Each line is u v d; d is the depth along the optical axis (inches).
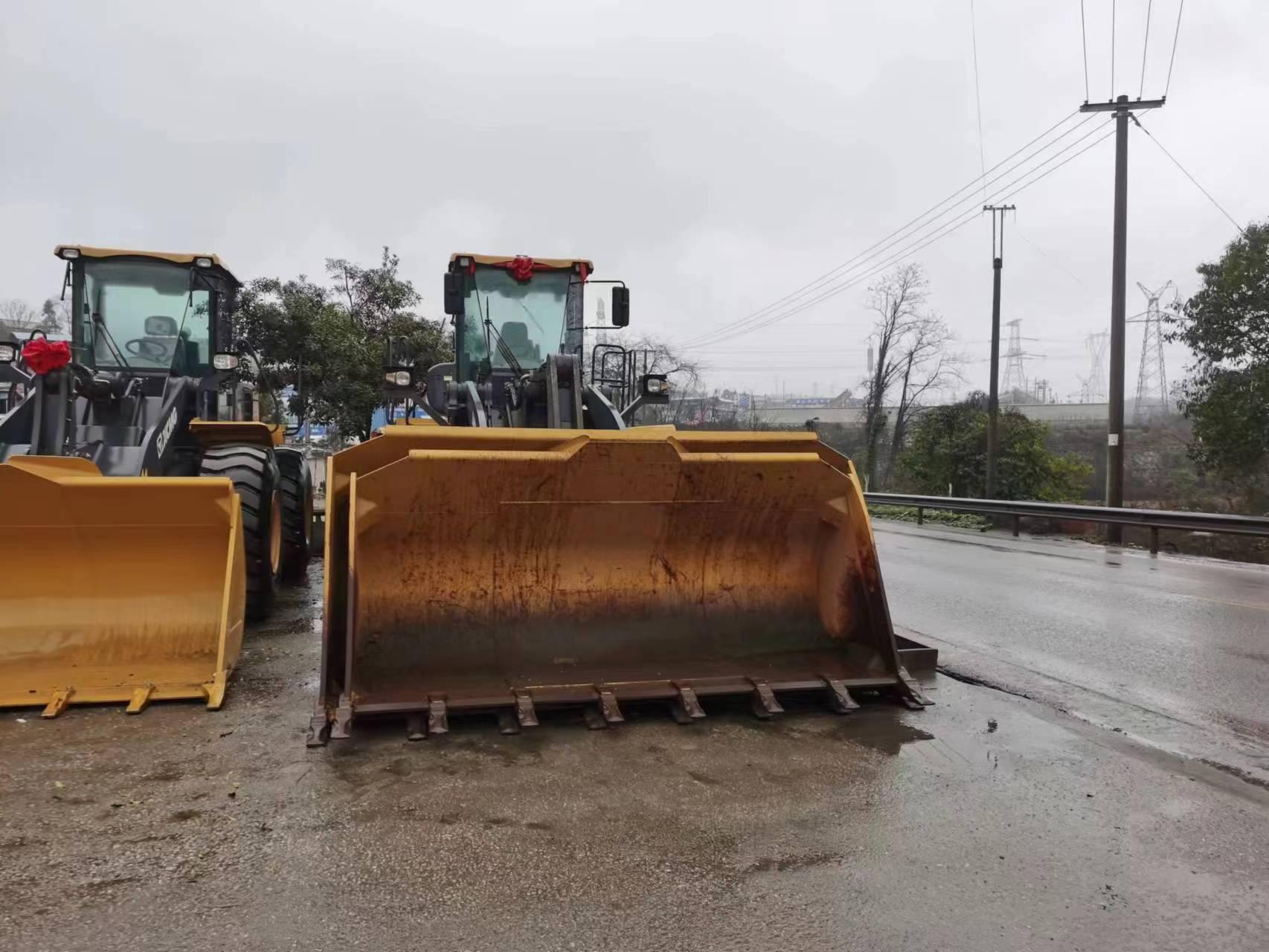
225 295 340.5
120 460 259.1
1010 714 194.7
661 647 200.4
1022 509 677.9
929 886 118.2
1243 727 191.9
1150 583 409.7
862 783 153.1
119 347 311.6
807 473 201.5
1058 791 151.4
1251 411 674.2
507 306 351.6
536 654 191.8
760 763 161.5
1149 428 1317.7
